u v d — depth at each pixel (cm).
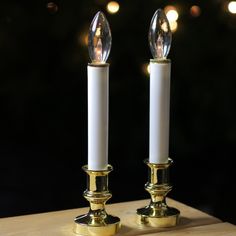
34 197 180
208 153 203
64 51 193
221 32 169
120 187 191
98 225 85
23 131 216
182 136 189
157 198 90
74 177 195
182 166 205
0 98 210
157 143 89
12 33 186
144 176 199
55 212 94
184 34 168
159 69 88
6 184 187
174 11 148
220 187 192
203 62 178
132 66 187
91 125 83
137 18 168
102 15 83
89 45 83
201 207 180
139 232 88
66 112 210
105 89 83
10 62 197
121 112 201
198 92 176
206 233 88
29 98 209
